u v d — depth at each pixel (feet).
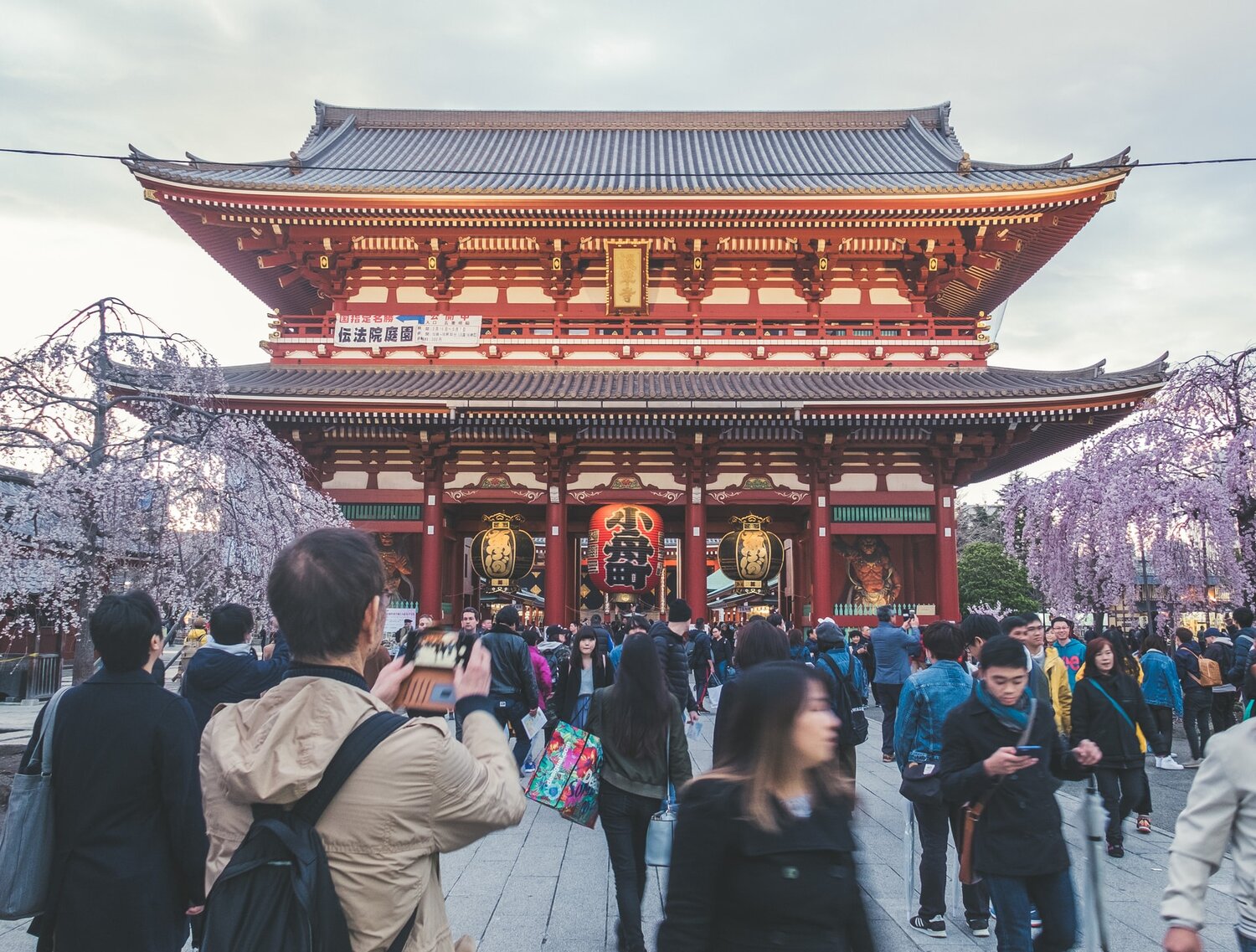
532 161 135.64
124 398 45.50
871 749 60.80
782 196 95.30
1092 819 20.29
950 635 26.53
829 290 106.52
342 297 105.40
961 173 111.75
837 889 10.98
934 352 101.71
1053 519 82.53
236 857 9.14
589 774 23.79
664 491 97.96
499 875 32.19
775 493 97.25
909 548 98.78
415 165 130.31
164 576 47.37
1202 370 73.46
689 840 11.18
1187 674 54.13
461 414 88.99
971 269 110.83
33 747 16.80
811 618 95.81
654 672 24.11
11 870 15.92
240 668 24.75
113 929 15.75
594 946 25.04
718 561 95.86
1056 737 20.76
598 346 102.17
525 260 106.11
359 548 10.57
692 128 152.05
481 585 108.68
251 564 50.67
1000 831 19.16
